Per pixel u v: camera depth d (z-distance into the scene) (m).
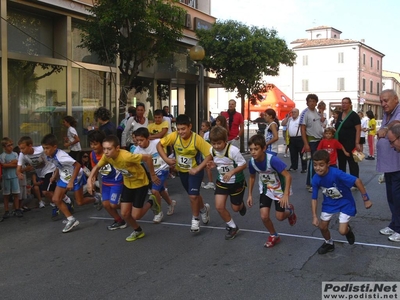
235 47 15.97
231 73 16.53
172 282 4.50
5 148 7.66
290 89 58.12
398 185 5.66
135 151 6.98
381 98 5.90
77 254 5.52
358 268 4.80
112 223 7.01
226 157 5.66
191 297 4.13
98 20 11.09
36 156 7.37
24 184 7.96
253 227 6.57
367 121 17.02
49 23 12.83
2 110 11.11
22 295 4.29
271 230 5.61
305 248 5.52
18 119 11.77
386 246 5.54
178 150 6.23
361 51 55.00
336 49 55.19
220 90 54.97
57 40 12.91
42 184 7.54
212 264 5.02
